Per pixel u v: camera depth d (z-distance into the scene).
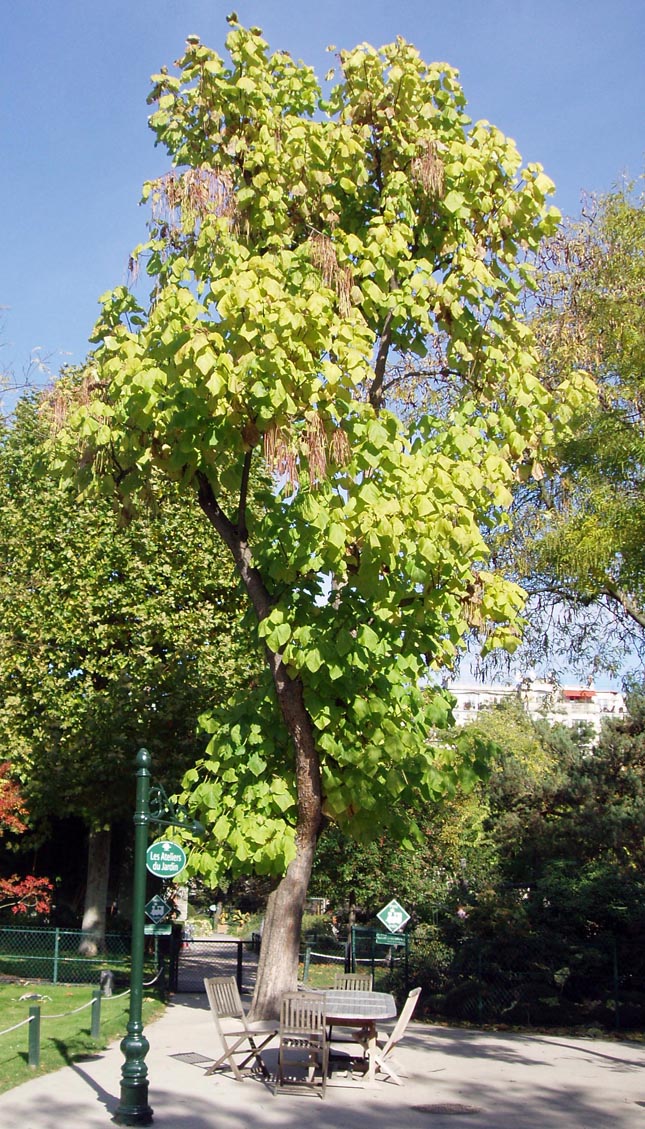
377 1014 11.03
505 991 19.11
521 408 12.33
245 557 11.78
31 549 25.16
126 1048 9.01
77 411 10.98
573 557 14.40
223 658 24.66
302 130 12.09
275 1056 12.41
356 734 11.52
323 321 9.90
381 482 10.37
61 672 25.19
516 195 12.62
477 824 30.77
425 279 12.10
